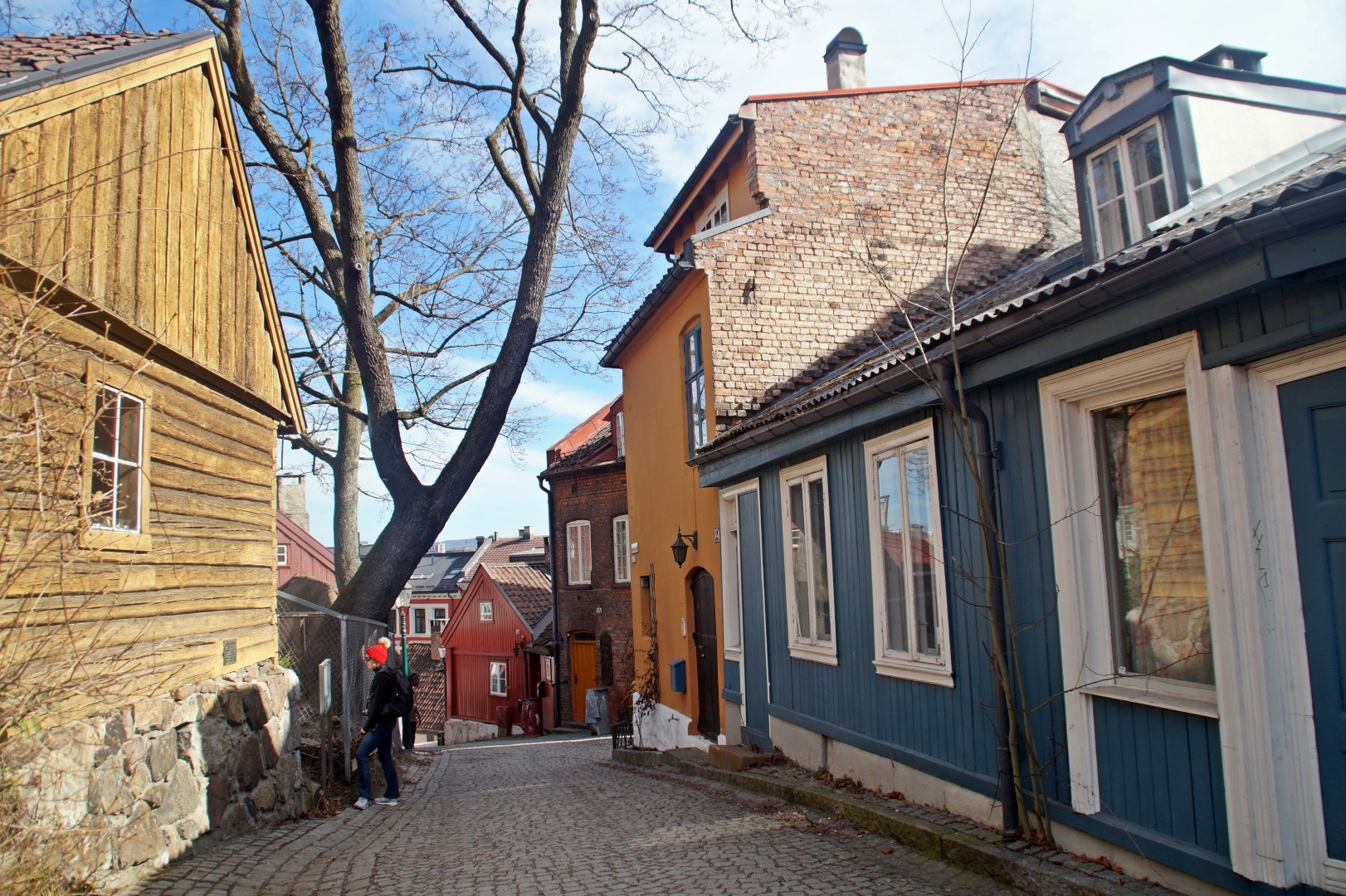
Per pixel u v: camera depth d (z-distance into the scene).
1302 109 8.59
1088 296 4.84
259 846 7.49
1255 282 4.00
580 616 27.55
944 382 6.27
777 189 14.04
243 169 8.96
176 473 7.59
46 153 5.87
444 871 6.69
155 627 7.01
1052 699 5.57
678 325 15.23
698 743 14.15
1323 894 3.95
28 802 4.86
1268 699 4.12
